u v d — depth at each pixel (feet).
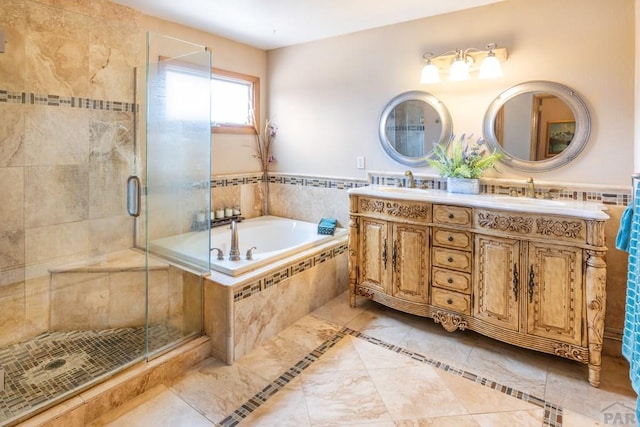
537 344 7.41
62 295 8.20
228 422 5.98
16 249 7.81
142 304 8.18
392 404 6.42
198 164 8.16
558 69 8.51
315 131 12.66
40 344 7.82
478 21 9.42
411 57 10.52
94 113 8.71
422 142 10.50
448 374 7.28
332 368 7.47
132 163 8.85
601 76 8.07
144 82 9.26
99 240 8.53
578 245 6.86
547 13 8.55
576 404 6.41
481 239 7.95
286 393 6.70
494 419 6.07
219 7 9.57
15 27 7.64
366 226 9.70
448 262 8.41
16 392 6.25
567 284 7.02
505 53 8.79
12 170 7.72
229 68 12.37
